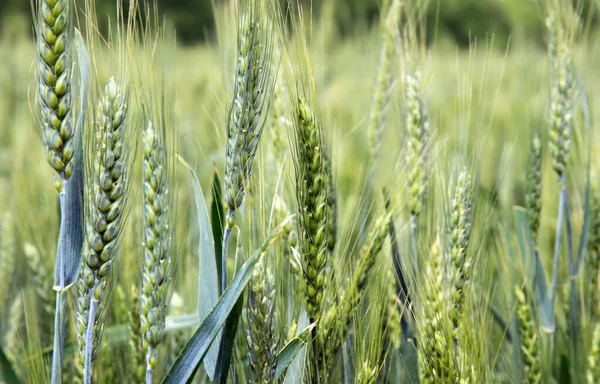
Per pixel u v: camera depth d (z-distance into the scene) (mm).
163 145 711
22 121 1567
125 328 824
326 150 792
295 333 738
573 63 899
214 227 761
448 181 820
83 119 698
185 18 5895
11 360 840
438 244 795
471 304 791
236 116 699
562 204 877
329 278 748
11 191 1113
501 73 806
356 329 758
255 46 697
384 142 964
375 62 980
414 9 900
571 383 879
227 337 719
